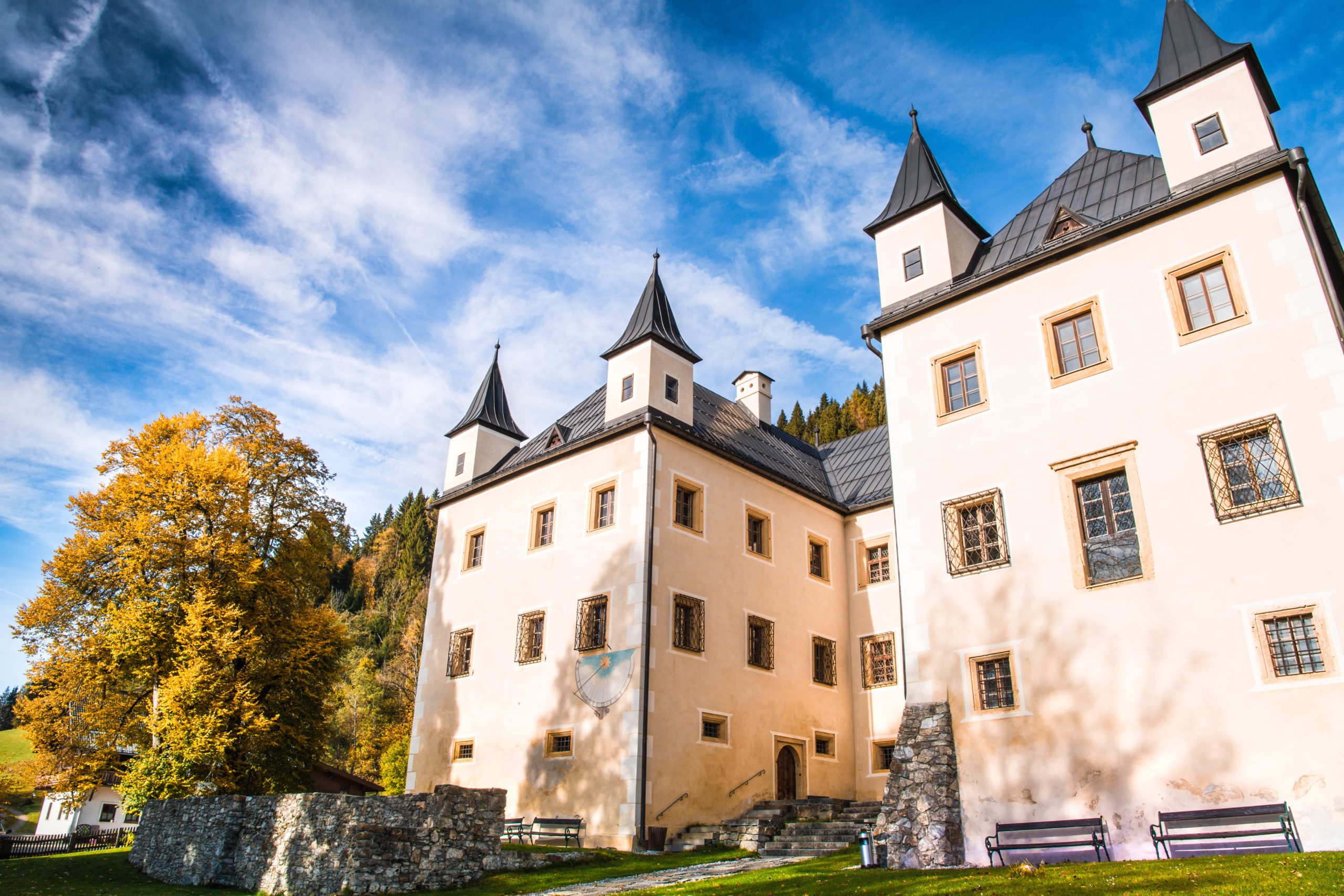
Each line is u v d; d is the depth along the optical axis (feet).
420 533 260.83
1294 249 41.98
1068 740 42.65
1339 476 38.14
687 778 61.87
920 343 55.36
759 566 74.38
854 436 98.68
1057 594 45.01
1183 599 40.88
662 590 64.90
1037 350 49.70
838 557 83.76
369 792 98.78
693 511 70.79
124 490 81.87
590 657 65.51
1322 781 35.37
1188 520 41.75
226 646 75.36
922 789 45.27
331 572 103.24
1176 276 45.55
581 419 81.71
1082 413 46.80
